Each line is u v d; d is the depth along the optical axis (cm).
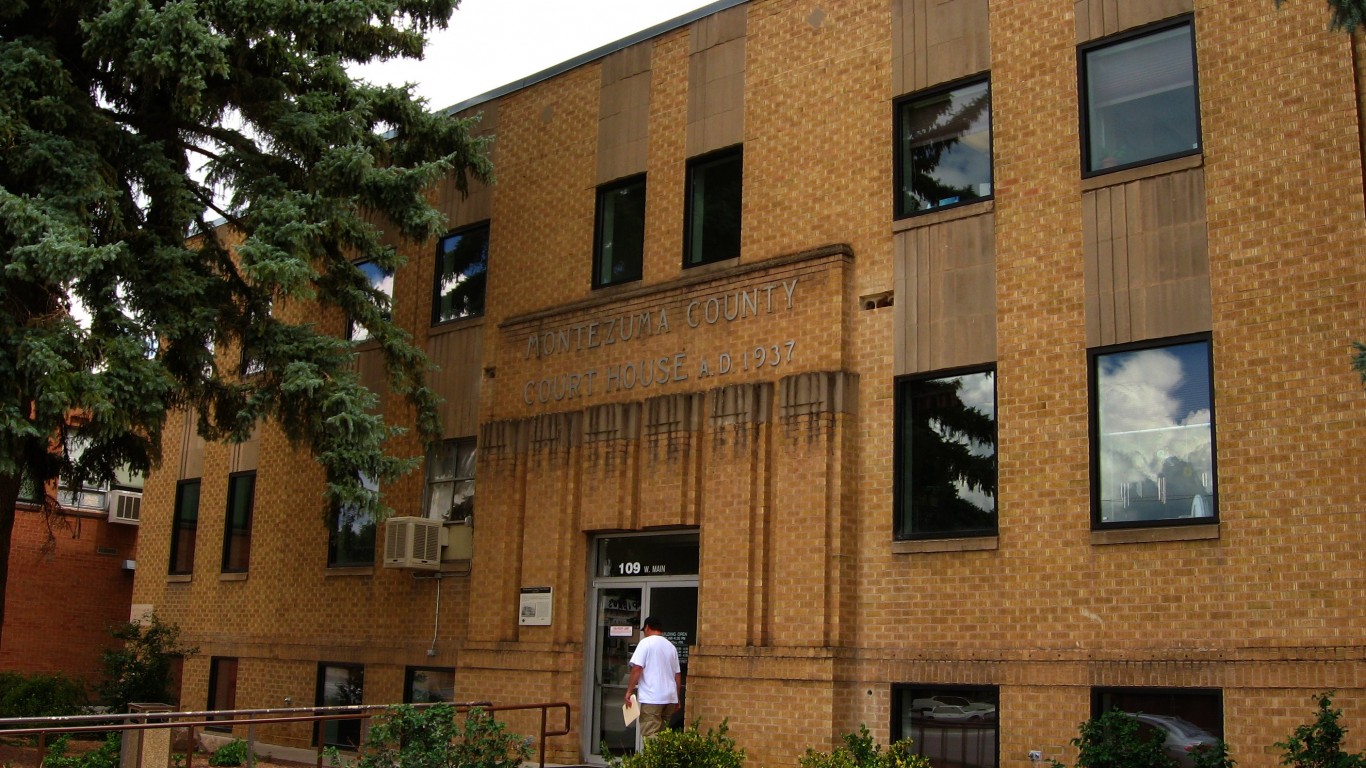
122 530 3466
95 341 1498
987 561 1513
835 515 1619
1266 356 1364
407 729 1388
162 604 2684
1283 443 1338
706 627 1702
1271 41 1418
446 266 2225
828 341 1673
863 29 1758
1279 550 1320
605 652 1853
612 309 1912
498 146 2169
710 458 1745
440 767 1362
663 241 1906
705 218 1883
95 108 1675
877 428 1636
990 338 1561
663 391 1827
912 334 1627
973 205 1600
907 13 1719
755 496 1694
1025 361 1527
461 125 1898
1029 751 1438
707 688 1677
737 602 1673
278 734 2289
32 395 1495
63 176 1530
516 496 1955
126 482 3462
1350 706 1249
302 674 2275
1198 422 1404
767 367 1723
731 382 1756
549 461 1925
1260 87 1417
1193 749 1281
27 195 1485
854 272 1694
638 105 1988
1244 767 1299
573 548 1878
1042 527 1477
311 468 2375
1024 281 1545
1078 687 1417
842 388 1648
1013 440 1518
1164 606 1379
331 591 2261
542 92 2125
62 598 3309
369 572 2194
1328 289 1338
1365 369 1059
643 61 1998
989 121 1625
